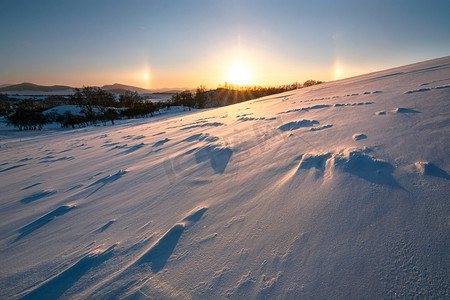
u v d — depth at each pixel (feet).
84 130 80.28
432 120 8.23
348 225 4.18
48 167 18.76
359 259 3.44
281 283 3.36
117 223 6.64
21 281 4.71
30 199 10.89
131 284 3.98
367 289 3.01
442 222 3.73
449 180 4.70
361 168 5.94
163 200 7.55
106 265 4.66
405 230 3.76
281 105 30.83
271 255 3.93
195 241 4.81
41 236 6.82
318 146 8.68
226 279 3.66
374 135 8.23
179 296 3.53
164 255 4.58
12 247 6.43
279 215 5.04
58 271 4.80
